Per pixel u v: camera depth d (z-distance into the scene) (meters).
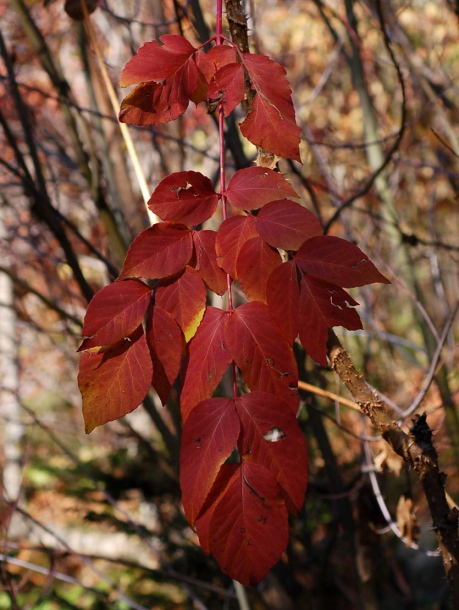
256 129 0.72
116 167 3.02
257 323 0.65
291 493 0.61
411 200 4.72
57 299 3.80
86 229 4.72
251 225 0.68
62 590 4.37
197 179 0.70
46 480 5.16
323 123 5.12
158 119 0.75
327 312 0.65
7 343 5.45
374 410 0.79
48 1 1.71
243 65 0.74
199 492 0.60
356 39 3.01
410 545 2.10
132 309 0.66
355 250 0.66
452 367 3.21
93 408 0.65
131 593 3.94
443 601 3.48
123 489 3.88
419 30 4.35
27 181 2.32
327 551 2.85
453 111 3.90
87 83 2.78
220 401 0.63
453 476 3.55
